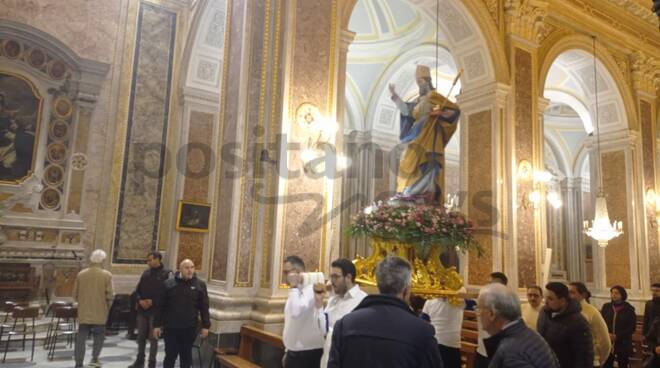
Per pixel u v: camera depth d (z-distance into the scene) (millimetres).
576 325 3818
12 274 9055
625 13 12633
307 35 7129
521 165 9852
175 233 10438
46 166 9750
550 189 20516
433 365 2445
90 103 10102
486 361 5086
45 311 9227
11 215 9281
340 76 7574
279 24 7094
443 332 5258
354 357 2467
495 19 10102
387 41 13789
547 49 10992
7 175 9406
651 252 12398
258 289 6543
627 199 12273
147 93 10633
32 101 9734
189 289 5789
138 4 10688
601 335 4703
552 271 19344
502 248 9281
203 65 10961
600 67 12289
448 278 6477
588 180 20625
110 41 10383
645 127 12930
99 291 6754
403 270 2646
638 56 12891
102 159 10125
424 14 10422
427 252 6500
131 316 9023
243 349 6043
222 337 6188
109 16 10438
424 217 6422
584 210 20328
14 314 7191
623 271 12156
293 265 4648
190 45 10781
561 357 3842
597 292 12531
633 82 12930
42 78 9836
